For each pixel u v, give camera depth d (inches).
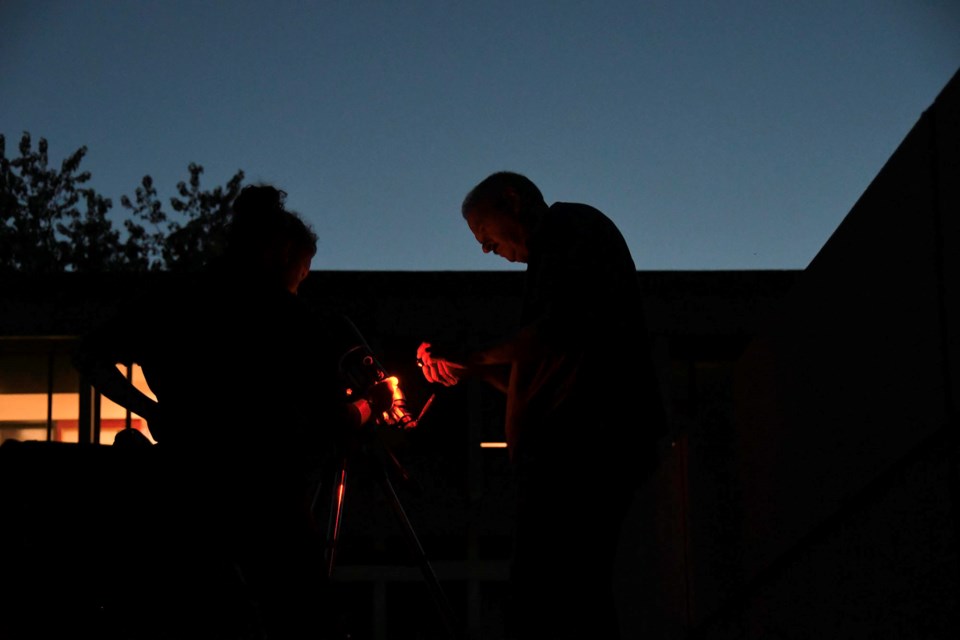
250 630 108.2
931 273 82.5
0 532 101.2
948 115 78.3
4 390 473.1
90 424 469.7
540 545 104.7
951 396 79.5
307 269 112.4
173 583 102.8
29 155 1357.0
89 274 448.5
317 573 103.0
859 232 99.1
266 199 110.3
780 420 126.6
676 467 158.4
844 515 104.6
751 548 139.5
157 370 104.4
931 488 83.3
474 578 448.8
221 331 103.4
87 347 104.8
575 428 103.9
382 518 441.7
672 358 472.7
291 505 102.3
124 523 102.2
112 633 101.8
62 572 101.2
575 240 104.5
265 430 102.0
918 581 86.4
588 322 101.1
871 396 96.7
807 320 116.3
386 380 112.7
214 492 100.3
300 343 104.3
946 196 79.1
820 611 112.8
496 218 114.5
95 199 1363.2
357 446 111.2
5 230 1327.5
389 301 447.5
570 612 103.2
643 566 159.6
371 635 438.3
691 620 153.6
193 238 1341.0
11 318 446.3
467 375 117.4
